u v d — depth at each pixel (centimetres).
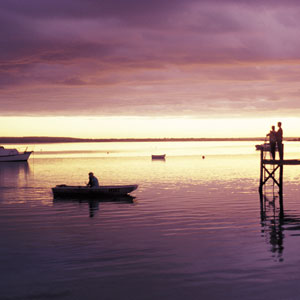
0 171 6450
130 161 9238
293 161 3062
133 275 1266
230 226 1977
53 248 1587
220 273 1271
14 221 2159
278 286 1159
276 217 2211
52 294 1129
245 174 5175
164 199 2939
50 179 4872
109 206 2656
